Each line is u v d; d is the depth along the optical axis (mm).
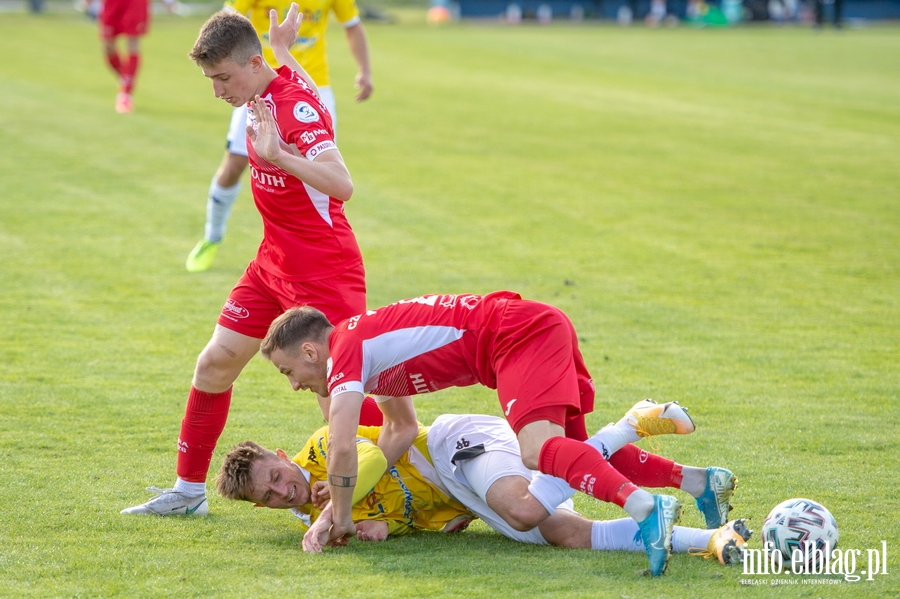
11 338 17453
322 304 11281
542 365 9766
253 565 9461
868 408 14438
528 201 29484
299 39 19859
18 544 9945
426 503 10812
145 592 8742
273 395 15172
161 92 50031
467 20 106438
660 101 52438
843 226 26719
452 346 10148
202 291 20594
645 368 16203
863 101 52844
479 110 48156
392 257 23203
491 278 21578
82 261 22594
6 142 36094
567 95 53969
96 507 11094
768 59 72875
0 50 64312
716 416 14094
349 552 9969
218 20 10719
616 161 36250
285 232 11242
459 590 8719
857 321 18875
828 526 9289
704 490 10219
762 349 17219
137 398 14828
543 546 10219
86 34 76188
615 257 23531
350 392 9812
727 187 31844
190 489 11102
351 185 10727
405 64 65250
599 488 9180
